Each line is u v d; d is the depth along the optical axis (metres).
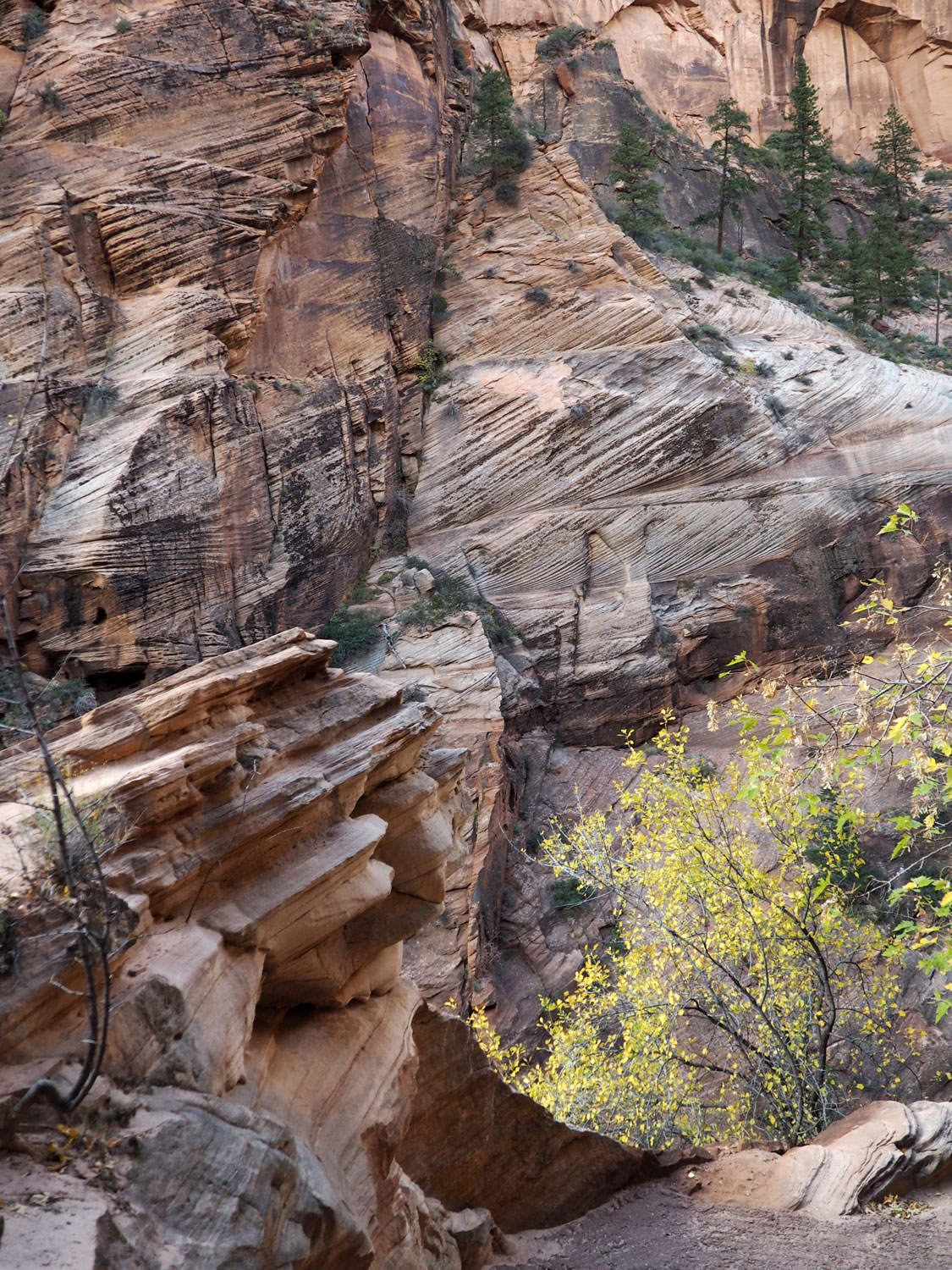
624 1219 10.22
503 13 58.22
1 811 5.71
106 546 25.34
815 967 15.65
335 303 35.22
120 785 5.78
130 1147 4.68
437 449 37.47
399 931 7.77
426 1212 7.96
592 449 37.25
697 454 37.69
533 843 30.64
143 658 25.78
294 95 32.69
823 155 59.47
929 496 38.31
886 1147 11.22
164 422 27.08
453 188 44.56
